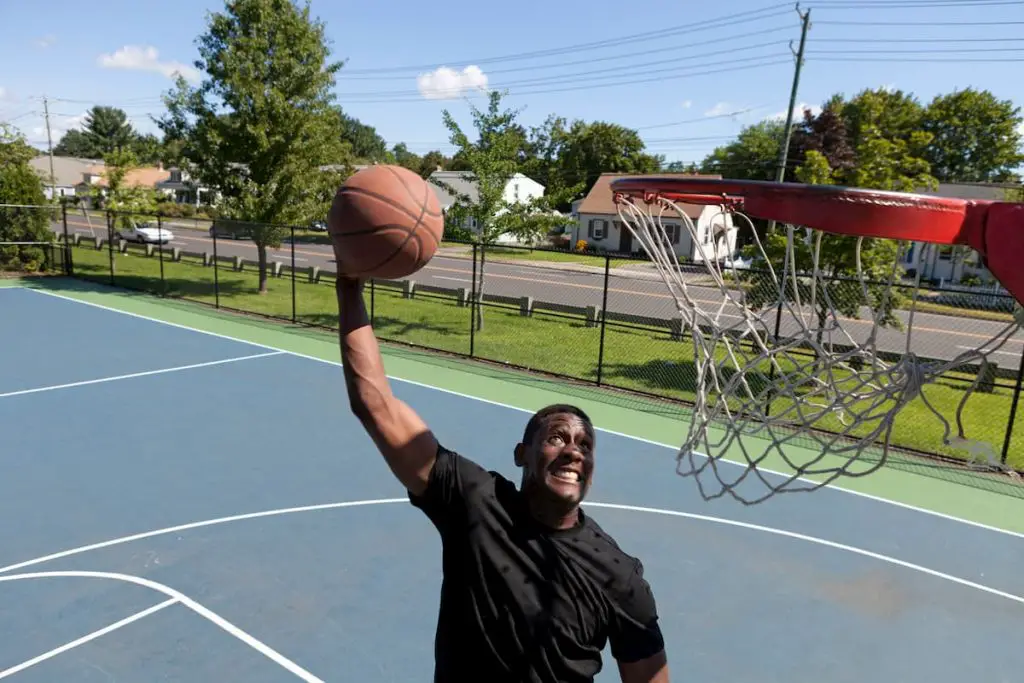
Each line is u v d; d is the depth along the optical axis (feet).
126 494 26.35
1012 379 49.39
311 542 23.24
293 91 70.33
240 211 70.59
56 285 76.74
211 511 25.18
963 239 6.72
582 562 6.89
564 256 134.21
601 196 148.56
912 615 20.68
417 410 38.19
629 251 140.56
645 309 76.43
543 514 7.06
